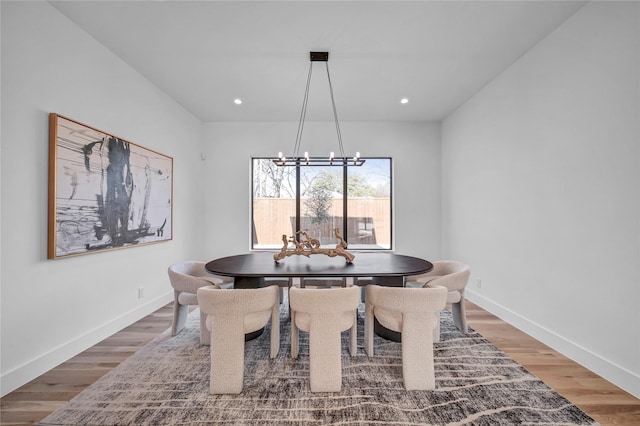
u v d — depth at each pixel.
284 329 2.69
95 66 2.38
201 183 4.35
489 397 1.67
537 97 2.45
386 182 4.54
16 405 1.61
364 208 4.54
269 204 4.56
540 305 2.43
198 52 2.58
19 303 1.80
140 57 2.65
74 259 2.20
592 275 1.96
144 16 2.10
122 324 2.69
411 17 2.11
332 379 1.73
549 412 1.55
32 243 1.88
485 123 3.23
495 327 2.71
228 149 4.39
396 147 4.39
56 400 1.65
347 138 4.39
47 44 1.97
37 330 1.91
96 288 2.40
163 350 2.25
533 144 2.50
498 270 3.00
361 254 2.96
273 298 1.83
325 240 4.54
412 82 3.14
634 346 1.70
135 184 2.85
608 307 1.85
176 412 1.56
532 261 2.52
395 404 1.61
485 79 3.07
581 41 2.03
